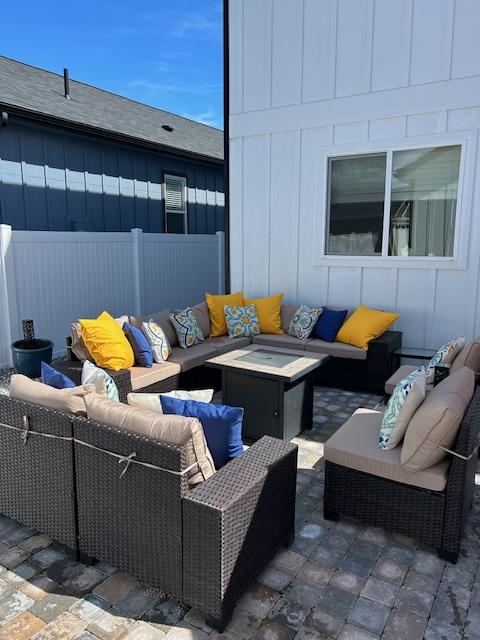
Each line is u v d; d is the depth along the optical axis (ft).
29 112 23.88
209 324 18.58
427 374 12.56
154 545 6.97
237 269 21.29
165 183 33.73
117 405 7.66
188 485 6.84
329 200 18.92
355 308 18.78
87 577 7.69
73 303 21.42
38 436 8.09
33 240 19.62
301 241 19.61
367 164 17.95
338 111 18.03
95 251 22.27
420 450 7.91
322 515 9.45
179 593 6.86
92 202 28.99
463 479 7.73
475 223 16.48
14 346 17.94
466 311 17.08
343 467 8.85
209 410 7.85
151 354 14.58
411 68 16.65
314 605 7.13
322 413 14.83
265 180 19.98
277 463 7.59
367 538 8.74
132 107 36.63
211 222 38.47
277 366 12.78
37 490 8.35
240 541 6.73
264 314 18.97
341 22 17.48
